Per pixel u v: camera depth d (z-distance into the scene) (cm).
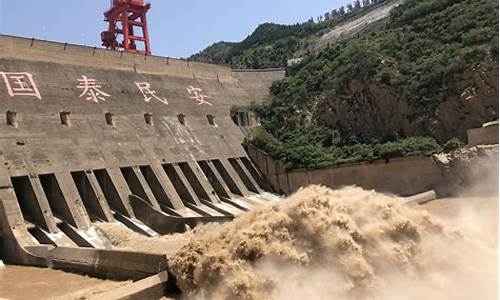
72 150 4009
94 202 3831
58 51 4816
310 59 6881
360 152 4875
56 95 4412
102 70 5128
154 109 5162
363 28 8656
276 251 2022
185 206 4422
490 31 4991
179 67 6016
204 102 5853
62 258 2842
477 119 4666
